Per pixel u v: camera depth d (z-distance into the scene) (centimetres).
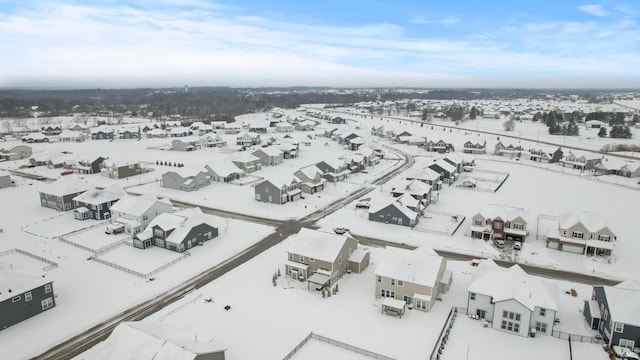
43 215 8094
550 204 9044
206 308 4844
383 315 4753
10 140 17500
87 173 11762
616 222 7862
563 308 4872
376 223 7750
